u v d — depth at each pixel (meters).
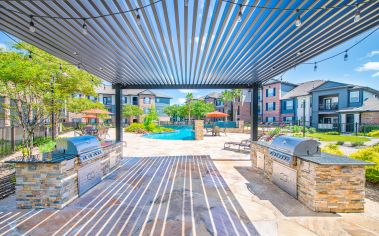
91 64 5.82
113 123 33.34
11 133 8.23
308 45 4.32
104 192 4.15
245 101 35.75
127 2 2.88
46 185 3.39
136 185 4.59
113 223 2.93
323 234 2.68
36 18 3.25
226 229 2.79
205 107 32.31
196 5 3.00
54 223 2.93
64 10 3.00
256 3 2.89
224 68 6.29
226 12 3.20
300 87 30.05
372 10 2.94
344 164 3.24
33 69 4.95
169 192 4.16
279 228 2.82
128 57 5.30
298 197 3.79
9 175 5.14
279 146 4.41
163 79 7.93
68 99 8.48
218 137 16.20
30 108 6.21
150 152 9.09
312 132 18.97
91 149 4.32
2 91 5.39
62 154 3.84
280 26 3.45
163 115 40.75
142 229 2.77
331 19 3.25
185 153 8.83
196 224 2.91
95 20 3.27
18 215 3.17
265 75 7.25
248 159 7.51
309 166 3.46
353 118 21.38
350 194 3.30
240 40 4.09
